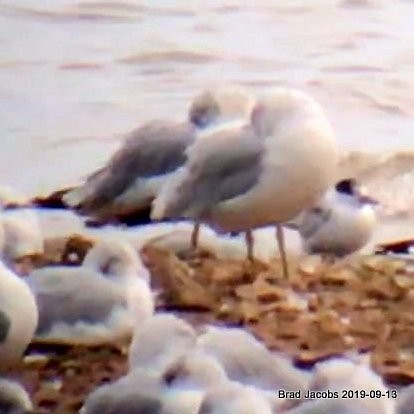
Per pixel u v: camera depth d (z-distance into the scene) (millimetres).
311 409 5000
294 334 5566
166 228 5797
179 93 5949
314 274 5809
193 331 5258
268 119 5469
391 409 5078
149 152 5742
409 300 5746
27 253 5727
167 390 5086
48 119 5902
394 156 5902
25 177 5848
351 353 5488
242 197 5508
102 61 5945
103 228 5805
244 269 5793
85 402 5176
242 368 5188
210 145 5551
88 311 5398
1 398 5270
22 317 5211
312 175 5441
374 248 5855
